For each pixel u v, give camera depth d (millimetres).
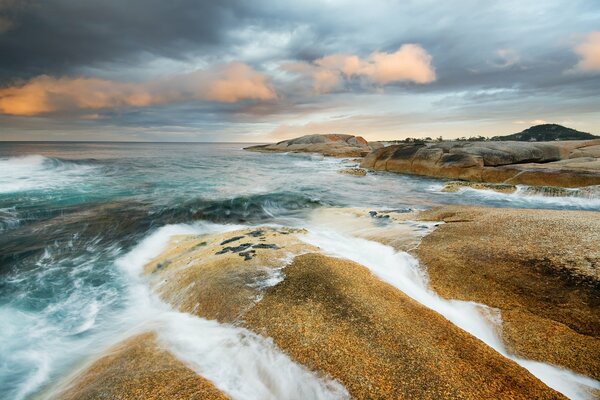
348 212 14336
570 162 24266
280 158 55625
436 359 4230
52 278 8547
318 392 3943
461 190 20719
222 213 15344
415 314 5293
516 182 21359
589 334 5199
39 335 6109
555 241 7516
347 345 4543
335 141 76875
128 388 3912
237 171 34094
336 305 5477
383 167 31844
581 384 4469
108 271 8953
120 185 22438
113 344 5477
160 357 4633
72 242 11359
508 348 5207
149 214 14750
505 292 6316
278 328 5012
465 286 6703
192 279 6980
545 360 4883
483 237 8453
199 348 4844
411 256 8141
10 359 5441
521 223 8977
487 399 3611
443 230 9492
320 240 9906
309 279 6352
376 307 5414
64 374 4988
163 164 41375
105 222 13492
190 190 21062
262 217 14836
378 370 4078
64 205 15961
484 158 26484
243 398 3881
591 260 6500
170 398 3680
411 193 20781
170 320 5855
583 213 9867
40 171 27828
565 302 5785
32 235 11945
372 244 9367
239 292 6098
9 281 8406
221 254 8086
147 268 8719
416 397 3666
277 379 4199
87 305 7156
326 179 27531
